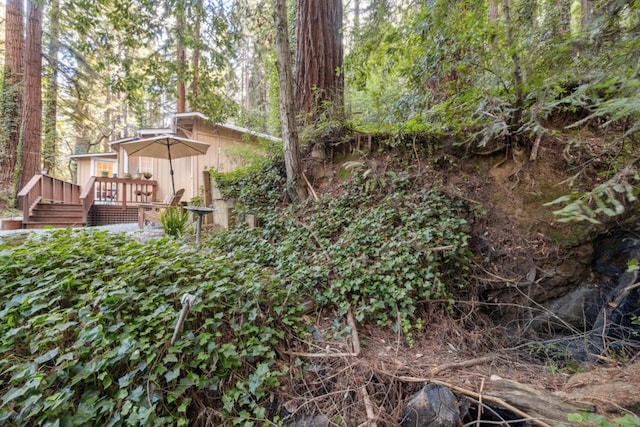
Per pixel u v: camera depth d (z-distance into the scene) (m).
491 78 3.03
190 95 5.62
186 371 1.81
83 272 2.31
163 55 5.03
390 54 3.71
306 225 3.63
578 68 2.34
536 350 2.50
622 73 1.76
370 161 3.99
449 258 2.83
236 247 3.64
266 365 1.96
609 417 1.54
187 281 2.34
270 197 4.34
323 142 4.34
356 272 2.68
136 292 2.14
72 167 14.80
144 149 6.25
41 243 2.96
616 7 1.88
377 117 4.34
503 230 3.16
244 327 2.14
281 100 4.01
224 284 2.36
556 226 3.00
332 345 2.24
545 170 3.24
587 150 2.99
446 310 2.62
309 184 4.15
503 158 3.44
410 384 1.92
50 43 9.47
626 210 2.71
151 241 3.06
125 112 15.44
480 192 3.40
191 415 1.76
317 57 4.63
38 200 6.47
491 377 1.98
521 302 2.89
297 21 4.79
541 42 2.61
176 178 9.26
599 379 1.92
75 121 12.67
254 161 5.05
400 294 2.47
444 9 2.99
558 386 1.94
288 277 2.77
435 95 3.67
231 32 4.99
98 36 4.53
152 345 1.79
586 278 2.85
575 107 2.66
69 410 1.53
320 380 2.01
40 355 1.73
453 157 3.63
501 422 1.65
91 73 10.54
